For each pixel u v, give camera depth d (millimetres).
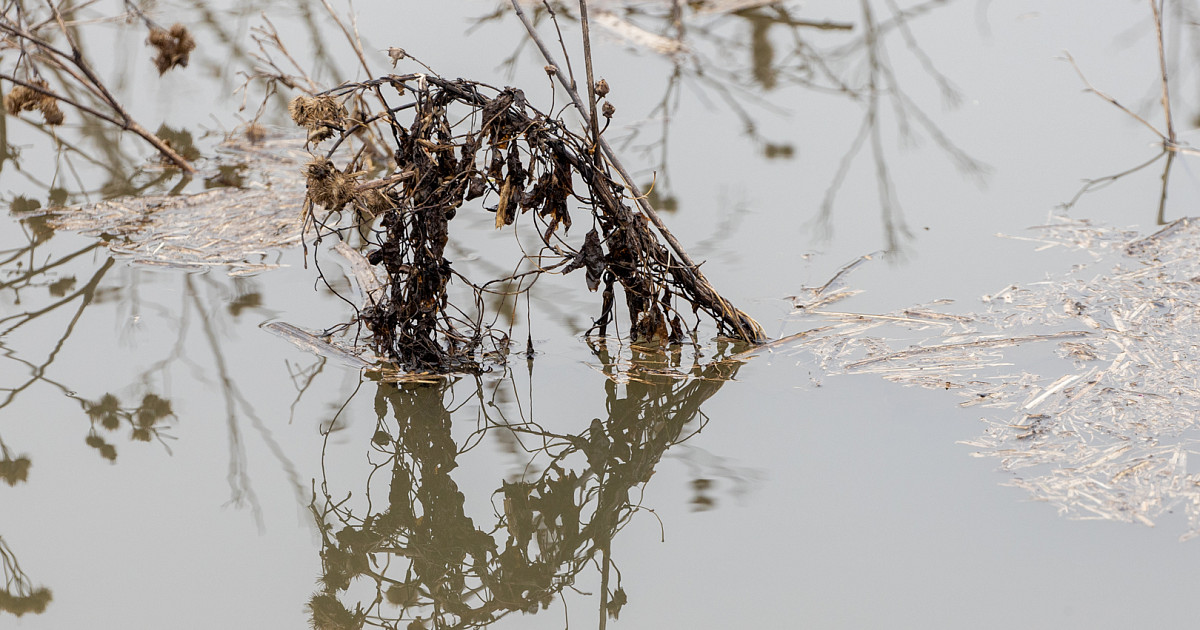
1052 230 7480
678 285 6117
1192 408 5211
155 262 7359
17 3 8688
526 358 6109
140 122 9789
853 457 5137
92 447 5406
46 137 9531
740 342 6246
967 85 10336
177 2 12812
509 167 5488
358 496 5121
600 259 5828
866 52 11297
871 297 6672
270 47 11164
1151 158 8633
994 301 6527
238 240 7660
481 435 5535
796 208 7957
